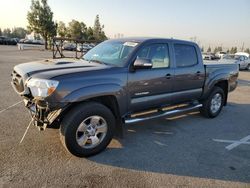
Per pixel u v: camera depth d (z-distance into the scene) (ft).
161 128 18.39
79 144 12.77
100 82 12.93
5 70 43.57
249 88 41.68
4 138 14.70
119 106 14.01
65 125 12.34
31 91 12.12
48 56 84.48
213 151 15.02
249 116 23.26
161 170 12.43
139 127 18.25
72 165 12.30
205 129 18.83
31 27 144.15
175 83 17.24
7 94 25.55
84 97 12.32
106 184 10.96
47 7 143.33
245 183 11.76
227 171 12.73
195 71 18.75
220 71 21.22
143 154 14.01
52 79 11.67
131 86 14.39
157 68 15.97
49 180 10.96
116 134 14.96
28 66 13.71
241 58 88.12
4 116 18.58
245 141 16.92
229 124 20.43
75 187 10.61
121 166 12.57
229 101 29.81
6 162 12.13
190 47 18.54
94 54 16.69
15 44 179.73
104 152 13.92
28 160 12.45
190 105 19.57
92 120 13.04
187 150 14.92
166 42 16.76
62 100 11.80
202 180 11.79
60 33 198.49
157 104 16.51
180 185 11.28
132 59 14.46
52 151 13.50
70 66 13.50
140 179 11.53
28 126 15.94
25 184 10.56
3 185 10.40
